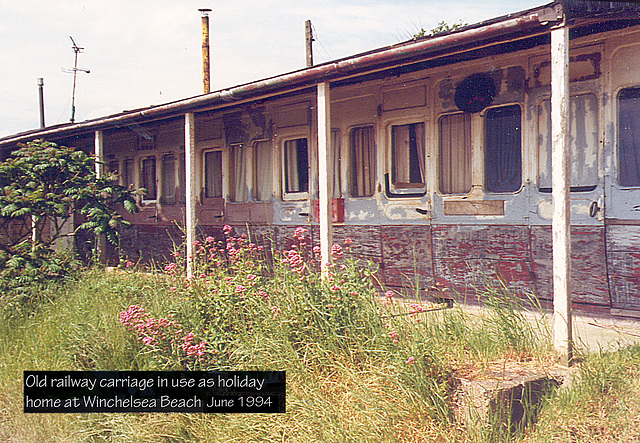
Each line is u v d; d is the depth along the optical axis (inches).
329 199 278.2
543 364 191.0
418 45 233.6
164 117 386.6
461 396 170.9
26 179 410.0
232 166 418.3
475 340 206.2
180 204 462.9
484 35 213.3
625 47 234.7
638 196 232.1
